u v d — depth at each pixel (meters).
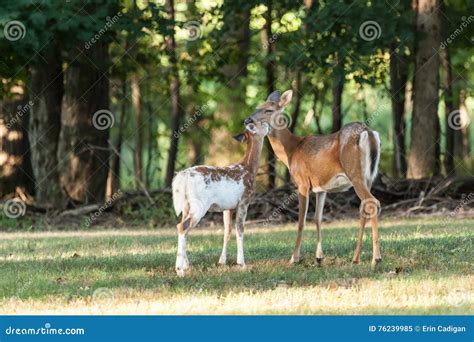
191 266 12.16
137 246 15.22
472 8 23.98
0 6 20.16
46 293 10.43
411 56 24.66
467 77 28.45
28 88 23.75
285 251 13.70
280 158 12.62
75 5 20.98
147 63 26.00
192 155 32.50
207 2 25.91
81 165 23.22
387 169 33.41
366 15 21.91
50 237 17.86
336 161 11.89
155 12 22.25
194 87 25.39
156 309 9.44
